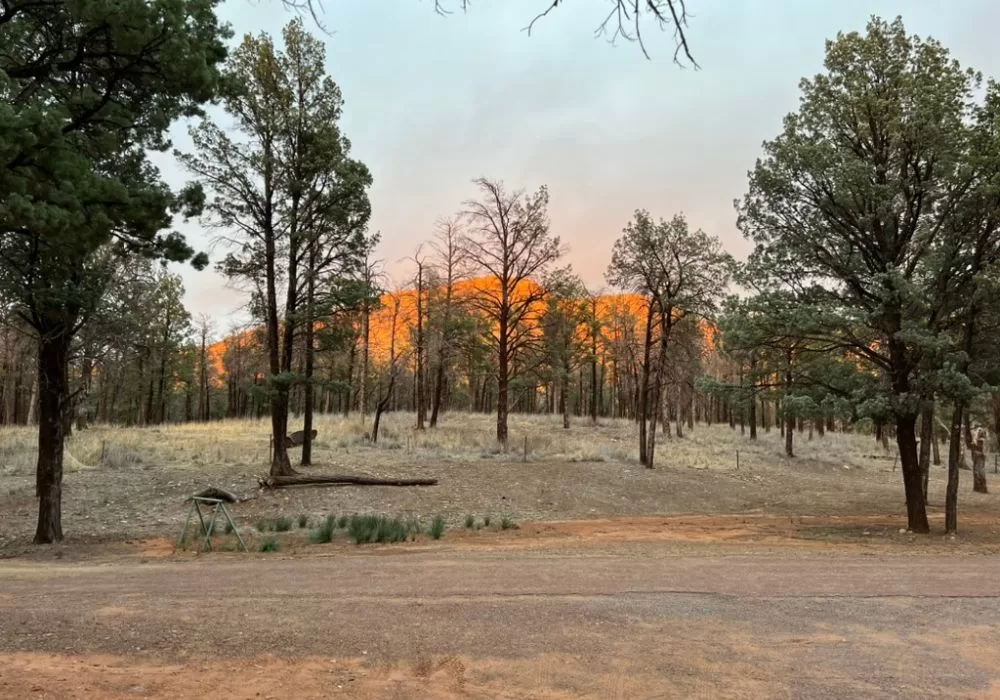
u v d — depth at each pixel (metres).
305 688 5.00
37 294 13.07
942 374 14.85
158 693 4.82
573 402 76.69
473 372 53.31
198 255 10.98
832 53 17.11
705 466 27.98
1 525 15.66
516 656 5.80
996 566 11.02
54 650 5.79
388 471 22.64
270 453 24.44
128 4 8.13
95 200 8.55
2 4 8.40
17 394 49.41
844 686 5.20
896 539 15.29
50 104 8.62
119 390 47.28
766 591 8.52
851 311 15.39
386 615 7.11
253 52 19.30
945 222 16.44
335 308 20.44
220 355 55.59
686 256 26.55
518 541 14.45
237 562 11.27
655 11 3.45
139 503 18.12
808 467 30.97
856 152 17.09
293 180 19.64
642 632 6.57
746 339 17.33
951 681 5.34
